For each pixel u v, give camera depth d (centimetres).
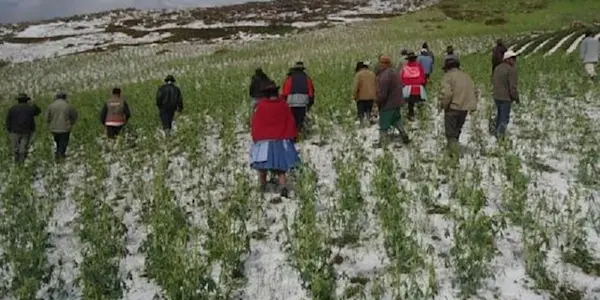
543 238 682
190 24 8312
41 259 694
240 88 2256
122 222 847
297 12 9431
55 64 4947
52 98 3112
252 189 911
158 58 4938
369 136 1309
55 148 1562
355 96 1393
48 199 995
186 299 582
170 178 1098
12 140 1430
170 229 739
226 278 651
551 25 5619
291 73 1298
